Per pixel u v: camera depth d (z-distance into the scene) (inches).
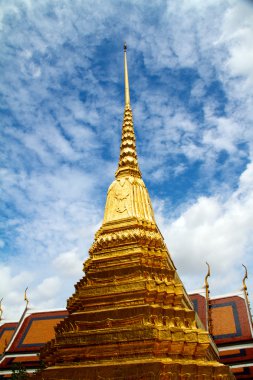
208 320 1005.2
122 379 477.4
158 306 553.6
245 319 991.0
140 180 845.2
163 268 645.3
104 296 598.2
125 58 1140.5
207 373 490.9
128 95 1048.2
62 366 531.5
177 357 516.4
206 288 1115.9
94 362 516.4
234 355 903.7
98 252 689.0
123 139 940.0
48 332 1124.5
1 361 1039.0
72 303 651.5
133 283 592.1
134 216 737.0
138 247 666.8
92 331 540.7
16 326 1219.2
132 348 510.6
